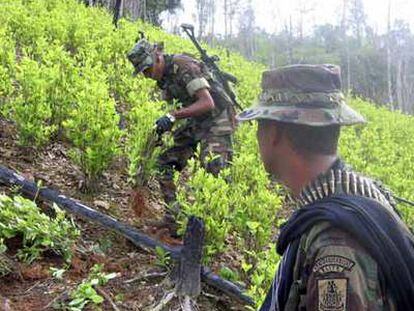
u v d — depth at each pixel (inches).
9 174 187.3
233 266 193.8
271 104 72.1
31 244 165.2
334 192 68.7
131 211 205.0
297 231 67.6
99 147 200.7
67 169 217.6
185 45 559.2
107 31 431.5
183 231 179.5
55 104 232.7
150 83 308.3
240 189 196.7
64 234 168.1
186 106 197.0
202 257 171.6
